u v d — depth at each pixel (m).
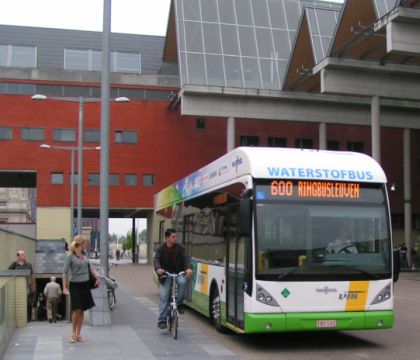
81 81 54.00
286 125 55.25
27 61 60.31
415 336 10.77
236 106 41.91
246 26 46.00
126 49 62.88
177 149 54.56
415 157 58.09
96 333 10.70
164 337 10.28
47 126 53.00
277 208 9.27
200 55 42.81
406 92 35.00
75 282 9.70
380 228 9.58
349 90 34.19
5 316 8.96
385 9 29.64
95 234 79.00
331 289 9.16
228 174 10.75
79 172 36.94
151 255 56.09
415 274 33.78
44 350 8.98
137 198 53.62
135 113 54.31
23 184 65.88
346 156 9.98
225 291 10.58
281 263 9.10
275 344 9.87
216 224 11.50
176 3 45.34
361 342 10.09
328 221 9.38
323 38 39.91
